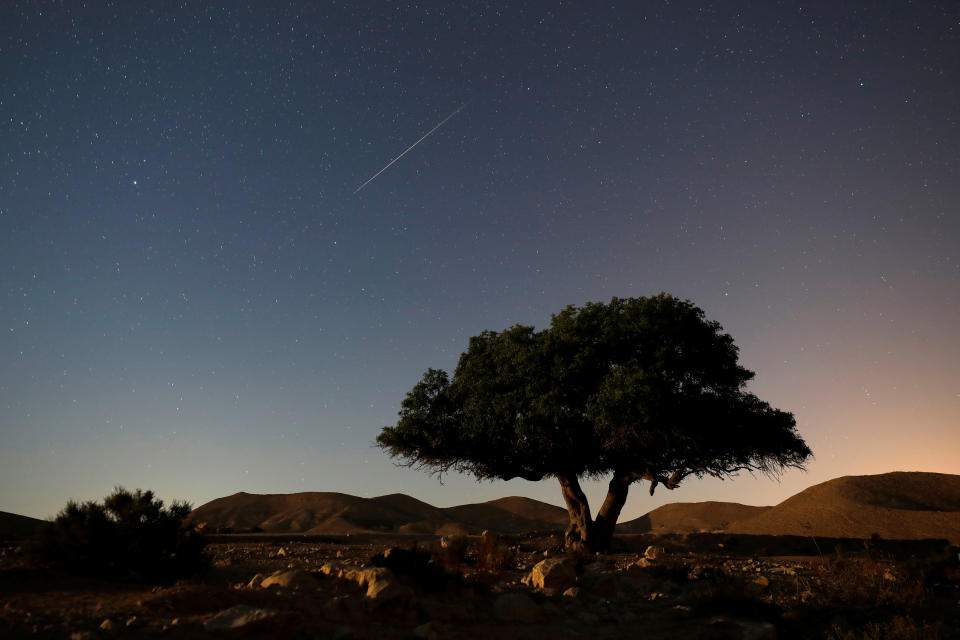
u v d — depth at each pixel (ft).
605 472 108.17
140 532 38.93
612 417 88.07
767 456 99.40
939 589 46.73
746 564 67.36
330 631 27.63
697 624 36.86
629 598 44.11
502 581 46.65
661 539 125.29
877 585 44.29
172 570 38.83
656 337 97.40
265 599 30.50
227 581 42.22
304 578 35.50
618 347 97.35
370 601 31.12
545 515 396.98
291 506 378.73
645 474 100.89
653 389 87.71
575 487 105.81
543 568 45.32
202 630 24.62
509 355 101.24
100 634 23.30
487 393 100.68
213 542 102.06
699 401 94.38
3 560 39.47
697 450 96.32
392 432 106.73
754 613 38.24
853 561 52.21
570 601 41.55
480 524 370.32
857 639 32.86
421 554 40.98
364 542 132.77
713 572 52.90
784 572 56.95
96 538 37.81
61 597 30.73
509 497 430.61
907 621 34.37
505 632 32.14
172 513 41.52
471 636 30.32
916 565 50.03
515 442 102.68
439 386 110.52
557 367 95.76
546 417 94.22
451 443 105.40
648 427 90.84
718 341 99.76
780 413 99.81
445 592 38.99
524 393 97.45
